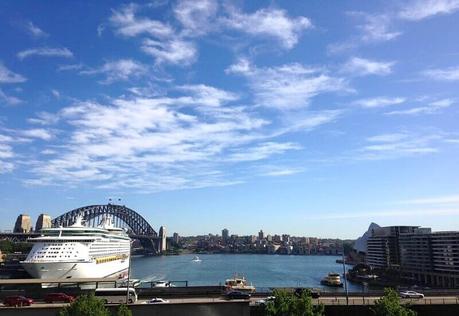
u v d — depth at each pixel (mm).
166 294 90500
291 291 67188
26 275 153875
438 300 82562
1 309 63219
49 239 141750
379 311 63219
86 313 57219
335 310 73750
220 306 67938
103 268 152625
